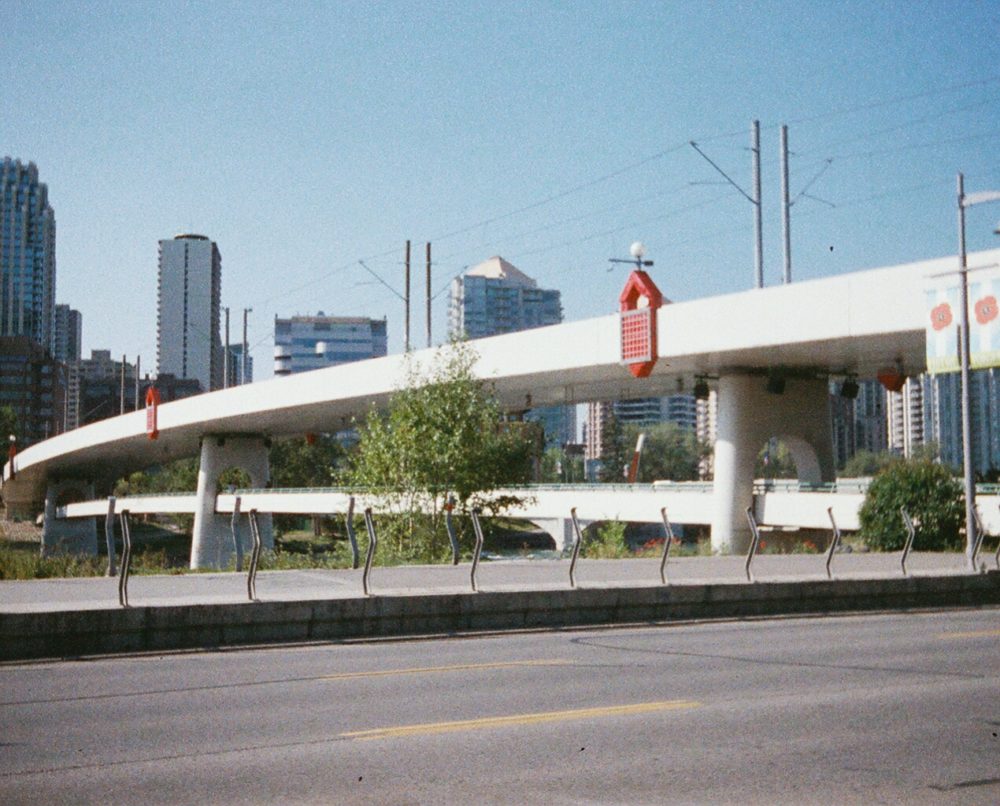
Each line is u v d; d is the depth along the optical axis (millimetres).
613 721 9523
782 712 9977
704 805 6926
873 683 11656
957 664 13164
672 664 13125
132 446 102688
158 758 8109
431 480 36156
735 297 41188
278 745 8539
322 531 118500
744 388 48250
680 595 19078
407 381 39469
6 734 8930
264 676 12148
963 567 26031
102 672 12562
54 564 24469
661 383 55344
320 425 84188
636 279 45188
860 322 36688
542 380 54031
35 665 13289
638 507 51656
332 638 15977
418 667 12859
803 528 46625
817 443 50000
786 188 44594
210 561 88625
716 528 47812
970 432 24938
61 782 7410
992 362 29219
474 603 17203
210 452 89938
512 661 13414
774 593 20094
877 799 7105
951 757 8273
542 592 17797
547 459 128625
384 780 7488
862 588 21156
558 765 7934
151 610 14711
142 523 159625
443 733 9000
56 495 142500
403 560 32125
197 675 12258
